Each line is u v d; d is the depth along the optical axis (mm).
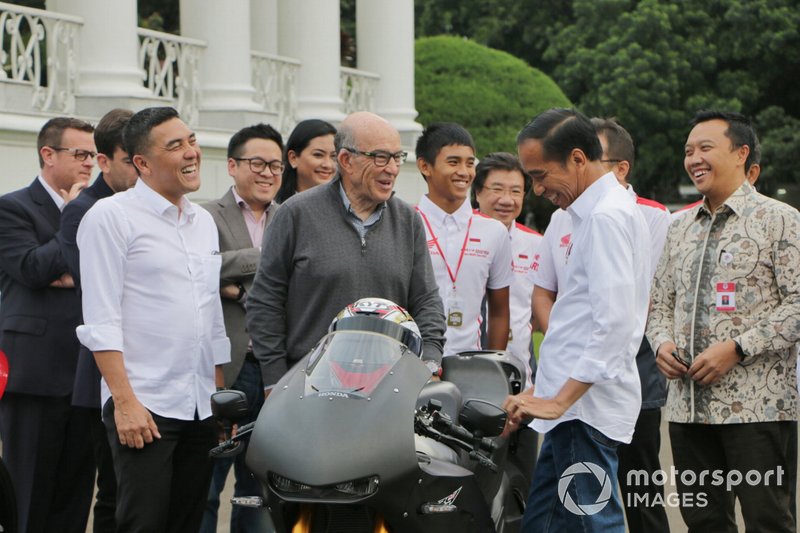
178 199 5188
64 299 5871
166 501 5016
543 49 35031
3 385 5172
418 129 16062
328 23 14656
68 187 6070
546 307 5848
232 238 6262
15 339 5820
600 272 4344
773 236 5086
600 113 30469
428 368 4469
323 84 14633
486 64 20875
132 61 10820
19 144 9430
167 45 12055
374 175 5035
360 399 4129
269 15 15375
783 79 31625
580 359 4363
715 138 5211
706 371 5074
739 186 5230
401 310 4598
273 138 6320
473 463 4781
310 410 4102
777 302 5113
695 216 5355
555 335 4586
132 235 5020
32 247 5789
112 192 5668
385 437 4012
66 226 5535
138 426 4867
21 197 5938
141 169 5102
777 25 30266
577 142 4461
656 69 30328
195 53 12523
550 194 4570
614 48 30609
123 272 5000
